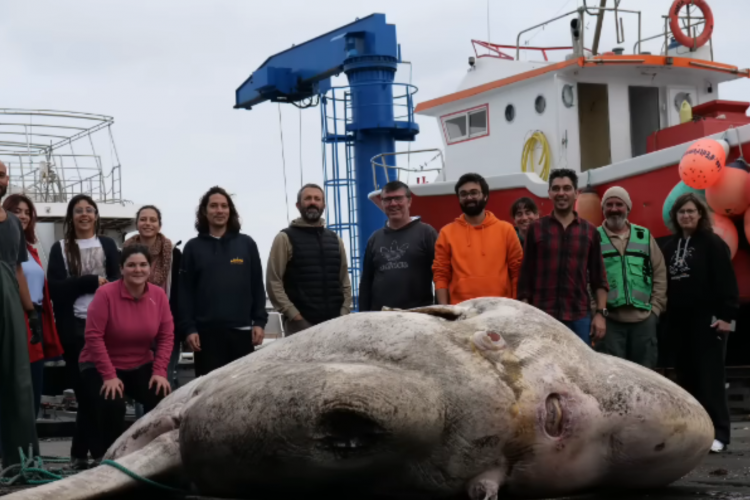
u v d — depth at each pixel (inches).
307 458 140.1
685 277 276.7
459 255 268.8
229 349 280.4
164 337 255.1
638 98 526.0
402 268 279.0
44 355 267.7
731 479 204.4
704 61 503.5
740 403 432.1
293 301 289.4
